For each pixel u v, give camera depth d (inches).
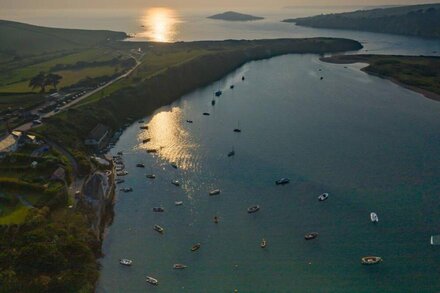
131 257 4037.9
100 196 4704.7
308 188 5073.8
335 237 4192.9
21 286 3280.0
